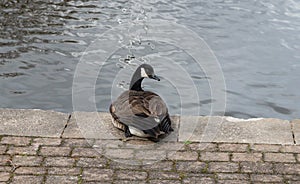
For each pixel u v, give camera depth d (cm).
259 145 546
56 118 589
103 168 507
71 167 507
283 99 966
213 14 1320
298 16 1332
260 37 1214
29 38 1151
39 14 1278
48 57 1072
